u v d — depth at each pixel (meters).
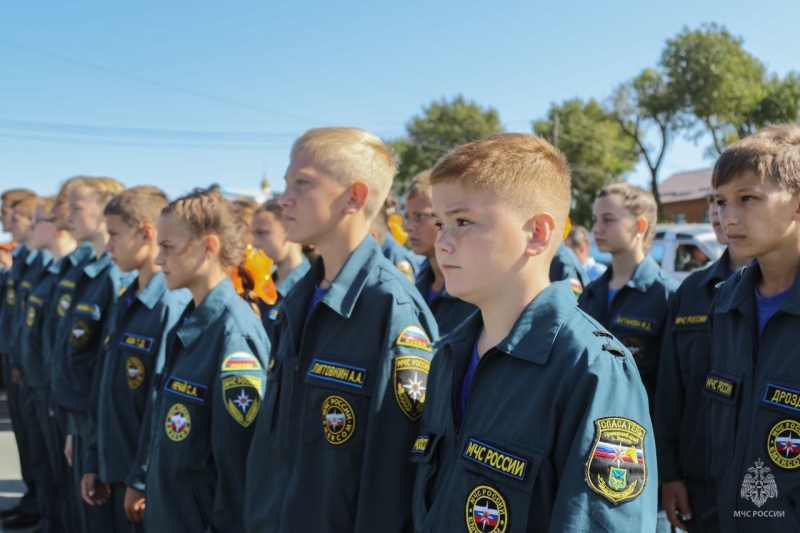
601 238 3.83
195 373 2.58
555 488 1.45
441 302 3.86
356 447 2.08
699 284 3.08
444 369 1.79
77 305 3.96
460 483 1.56
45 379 4.74
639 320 3.68
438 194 1.62
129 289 3.37
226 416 2.49
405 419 2.04
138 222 3.25
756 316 2.29
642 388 1.49
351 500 2.07
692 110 31.91
